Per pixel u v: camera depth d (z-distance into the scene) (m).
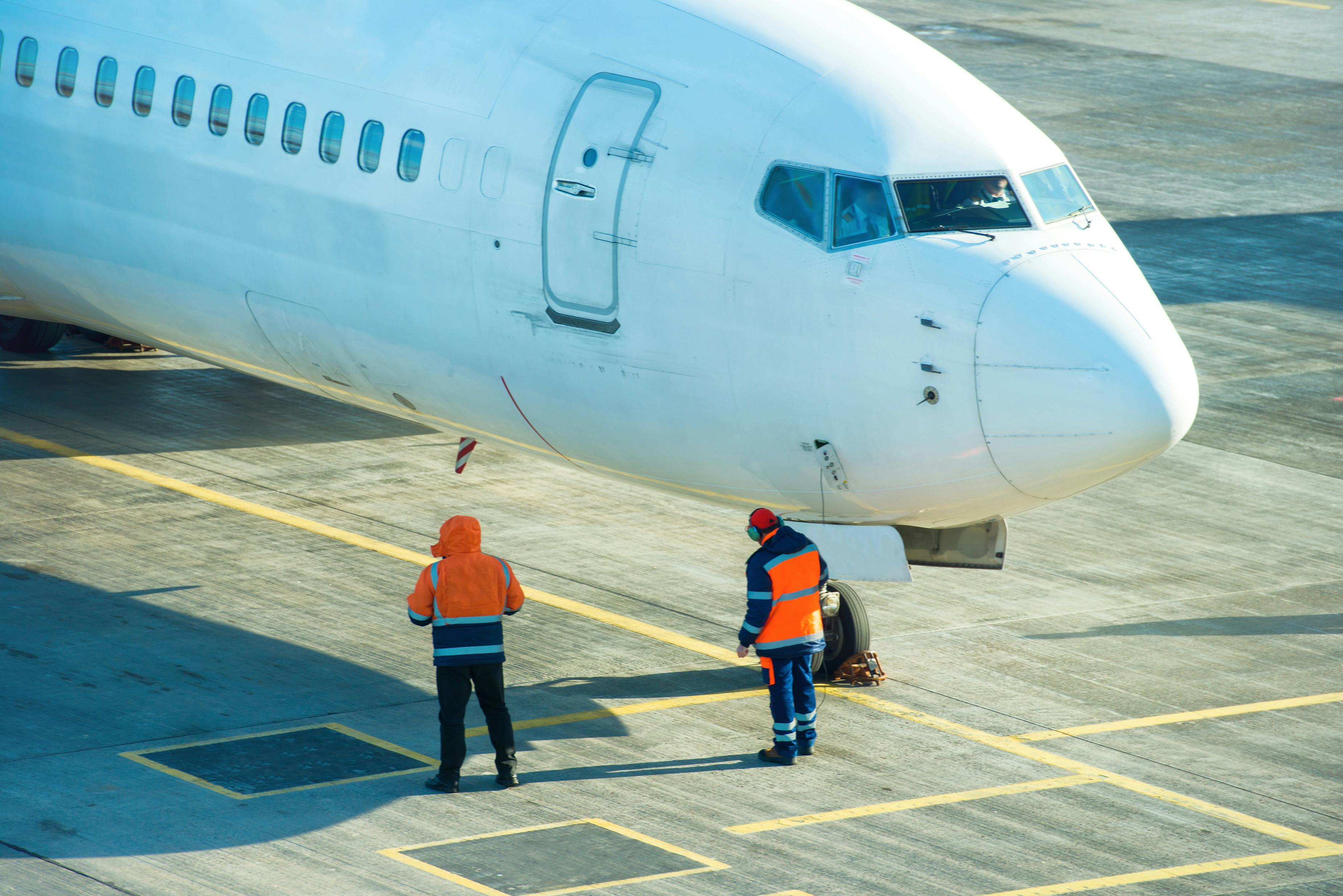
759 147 52.66
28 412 82.38
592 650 61.00
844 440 51.78
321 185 61.31
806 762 52.72
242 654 58.69
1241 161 151.88
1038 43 195.00
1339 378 99.31
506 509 75.00
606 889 44.22
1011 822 49.25
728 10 56.31
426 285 58.94
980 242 50.88
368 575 66.50
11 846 45.16
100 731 52.38
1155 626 65.62
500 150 56.66
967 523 54.44
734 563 70.56
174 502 72.69
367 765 51.12
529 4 58.88
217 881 43.88
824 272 51.22
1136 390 49.19
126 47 68.12
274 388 89.31
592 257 54.50
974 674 60.28
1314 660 62.97
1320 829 49.78
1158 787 52.06
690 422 54.41
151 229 67.44
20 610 61.00
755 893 44.38
